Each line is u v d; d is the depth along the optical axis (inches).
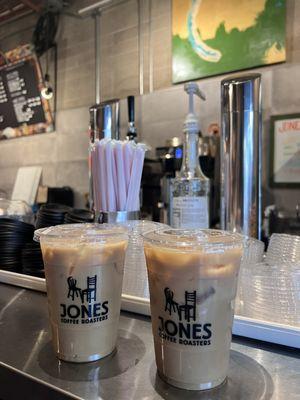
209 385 15.3
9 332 22.0
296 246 25.4
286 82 67.4
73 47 103.7
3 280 32.8
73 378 16.6
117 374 16.8
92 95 100.1
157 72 87.9
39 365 17.8
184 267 14.7
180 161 57.7
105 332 18.2
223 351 15.5
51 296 18.0
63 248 17.1
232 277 15.3
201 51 79.8
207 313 14.8
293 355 18.6
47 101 108.4
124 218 29.4
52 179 107.7
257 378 16.3
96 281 17.5
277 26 70.6
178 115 79.4
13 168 118.0
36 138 111.6
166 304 15.3
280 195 68.1
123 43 93.7
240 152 35.1
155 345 16.4
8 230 35.0
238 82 34.8
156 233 17.2
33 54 111.0
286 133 67.4
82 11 92.7
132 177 29.6
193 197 35.2
